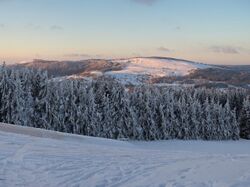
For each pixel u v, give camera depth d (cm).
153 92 6469
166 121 6272
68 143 2167
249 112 7288
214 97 8044
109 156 1652
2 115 5144
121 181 1127
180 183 1079
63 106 5425
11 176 1164
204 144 5925
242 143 6456
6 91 5162
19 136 2291
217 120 6831
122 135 5772
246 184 1030
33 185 1073
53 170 1279
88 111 5541
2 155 1505
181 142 6016
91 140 3253
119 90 5862
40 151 1683
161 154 1862
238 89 8506
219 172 1222
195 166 1369
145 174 1223
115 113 5775
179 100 6512
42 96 5381
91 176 1195
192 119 6506
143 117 6050
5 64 5284
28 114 5275
